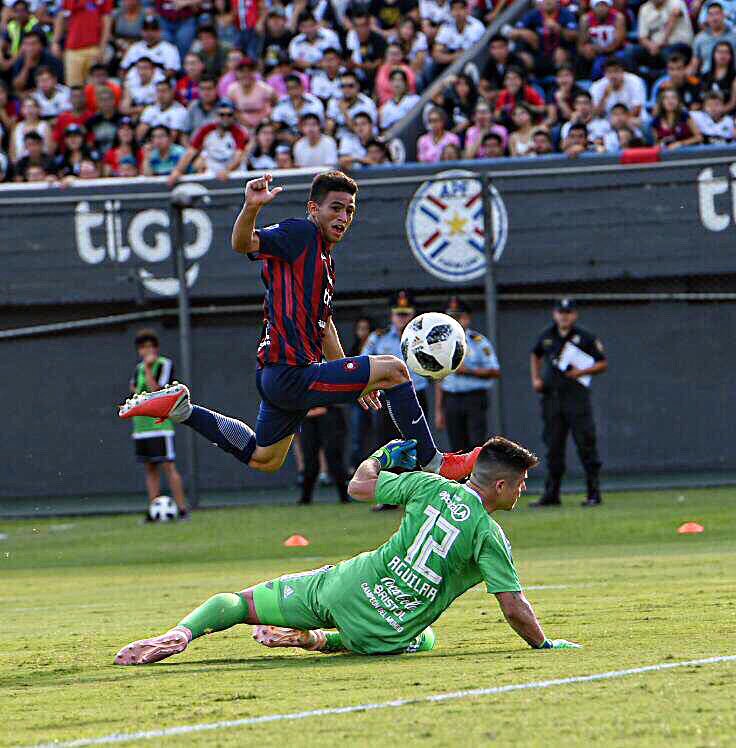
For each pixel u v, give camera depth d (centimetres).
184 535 5312
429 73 7806
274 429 2402
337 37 7906
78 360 6619
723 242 5975
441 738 1396
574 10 7519
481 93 7250
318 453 6100
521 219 6119
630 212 6038
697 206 5988
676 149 6106
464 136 6988
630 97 6938
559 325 5500
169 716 1605
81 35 8225
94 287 6328
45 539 5475
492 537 2070
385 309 6362
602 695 1625
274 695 1739
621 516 5153
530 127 6750
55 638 2555
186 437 6462
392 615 2102
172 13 8262
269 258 2303
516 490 2112
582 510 5406
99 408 6619
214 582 3769
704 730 1400
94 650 2345
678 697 1596
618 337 6356
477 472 2106
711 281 6209
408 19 7931
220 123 6781
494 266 6059
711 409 6278
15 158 7525
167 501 5853
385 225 6209
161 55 7994
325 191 2305
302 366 2317
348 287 6244
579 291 6309
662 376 6322
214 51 7881
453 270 6172
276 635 2198
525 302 6462
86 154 7319
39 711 1683
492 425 5797
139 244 6309
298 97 7344
